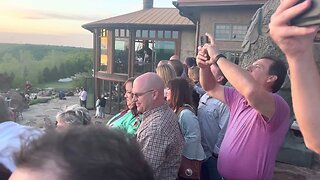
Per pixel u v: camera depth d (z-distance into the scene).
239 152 2.48
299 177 4.57
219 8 15.95
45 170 0.67
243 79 2.15
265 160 2.39
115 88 29.33
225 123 3.65
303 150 4.96
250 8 15.59
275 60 2.65
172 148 2.79
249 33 6.34
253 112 2.47
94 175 0.67
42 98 48.81
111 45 28.69
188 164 3.20
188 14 17.33
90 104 31.42
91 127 0.79
